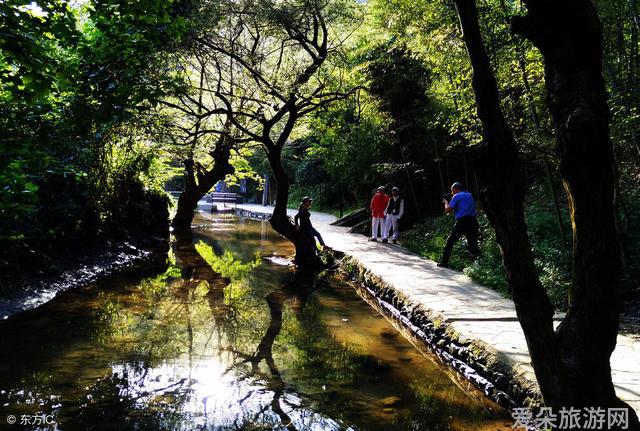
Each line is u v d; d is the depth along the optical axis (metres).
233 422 4.59
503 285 8.67
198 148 16.09
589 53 3.21
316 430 4.48
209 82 13.47
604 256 3.22
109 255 11.76
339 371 5.95
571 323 3.36
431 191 17.61
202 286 10.48
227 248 15.86
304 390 5.36
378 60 16.38
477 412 4.84
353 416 4.76
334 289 10.72
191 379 5.55
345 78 15.40
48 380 5.35
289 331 7.59
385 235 15.02
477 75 3.33
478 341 5.83
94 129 9.42
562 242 9.47
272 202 34.09
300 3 11.46
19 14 4.57
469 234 10.79
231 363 6.12
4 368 5.63
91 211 11.34
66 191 10.15
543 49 3.39
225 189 38.22
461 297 8.07
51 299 8.59
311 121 17.91
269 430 4.45
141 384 5.35
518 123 9.41
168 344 6.72
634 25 7.76
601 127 3.15
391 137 18.11
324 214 25.02
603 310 3.25
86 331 7.09
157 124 11.55
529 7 3.37
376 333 7.57
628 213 8.74
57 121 5.93
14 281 8.38
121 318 7.84
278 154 12.73
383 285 9.47
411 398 5.19
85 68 5.51
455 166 17.33
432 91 14.65
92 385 5.27
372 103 17.45
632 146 9.27
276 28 11.75
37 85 4.60
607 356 3.29
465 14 3.29
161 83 6.56
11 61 4.86
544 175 13.53
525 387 4.67
